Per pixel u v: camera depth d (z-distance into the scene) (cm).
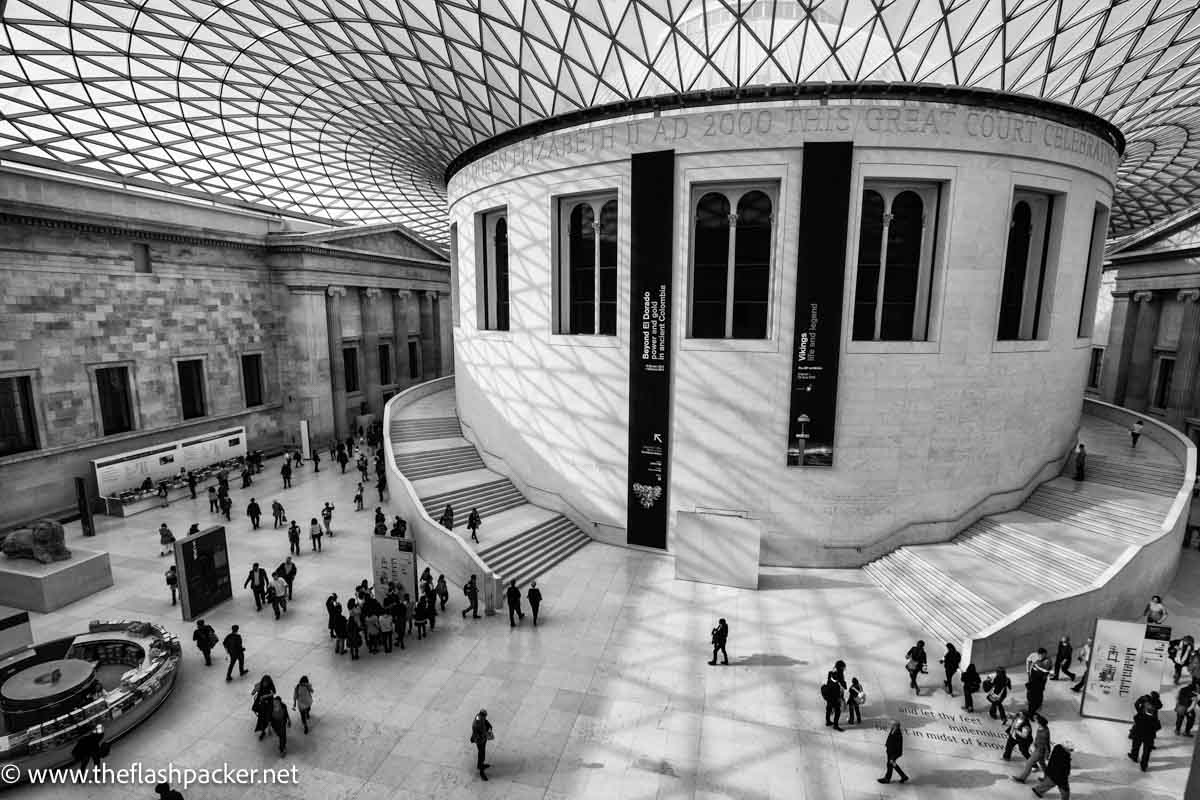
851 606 1702
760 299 1969
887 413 1892
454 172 2742
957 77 1948
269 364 3403
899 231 1923
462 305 2775
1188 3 1758
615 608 1681
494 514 2233
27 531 1758
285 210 3884
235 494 2731
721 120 1831
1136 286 3641
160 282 2764
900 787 1034
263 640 1497
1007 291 2097
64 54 2102
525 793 1016
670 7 1852
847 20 1988
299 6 2016
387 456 2502
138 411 2675
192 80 2423
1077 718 1220
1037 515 2023
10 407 2244
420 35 2112
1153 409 3531
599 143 1991
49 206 2259
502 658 1427
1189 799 546
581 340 2116
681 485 2019
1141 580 1568
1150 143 2738
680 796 1013
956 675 1365
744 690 1308
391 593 1513
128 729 1156
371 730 1170
